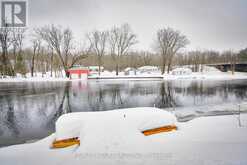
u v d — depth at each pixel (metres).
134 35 41.00
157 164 2.53
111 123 3.82
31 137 5.62
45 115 8.26
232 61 56.00
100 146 3.12
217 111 8.32
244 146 3.02
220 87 18.70
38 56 39.94
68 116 4.30
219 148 2.97
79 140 3.63
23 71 36.44
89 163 2.67
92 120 3.98
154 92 15.27
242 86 19.53
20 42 36.53
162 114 4.30
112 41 40.69
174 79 31.64
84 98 12.55
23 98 12.67
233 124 4.60
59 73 39.56
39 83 25.11
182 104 10.36
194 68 53.84
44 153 3.40
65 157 3.05
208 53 68.31
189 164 2.49
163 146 3.14
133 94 14.23
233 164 2.42
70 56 37.47
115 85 21.42
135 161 2.65
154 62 56.41
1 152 3.58
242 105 9.53
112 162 2.65
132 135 3.47
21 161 3.09
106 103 10.80
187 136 3.65
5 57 34.97
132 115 4.21
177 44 40.84
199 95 13.57
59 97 12.99
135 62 53.31
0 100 11.97
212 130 4.03
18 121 7.33
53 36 35.44
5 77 33.31
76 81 28.39
